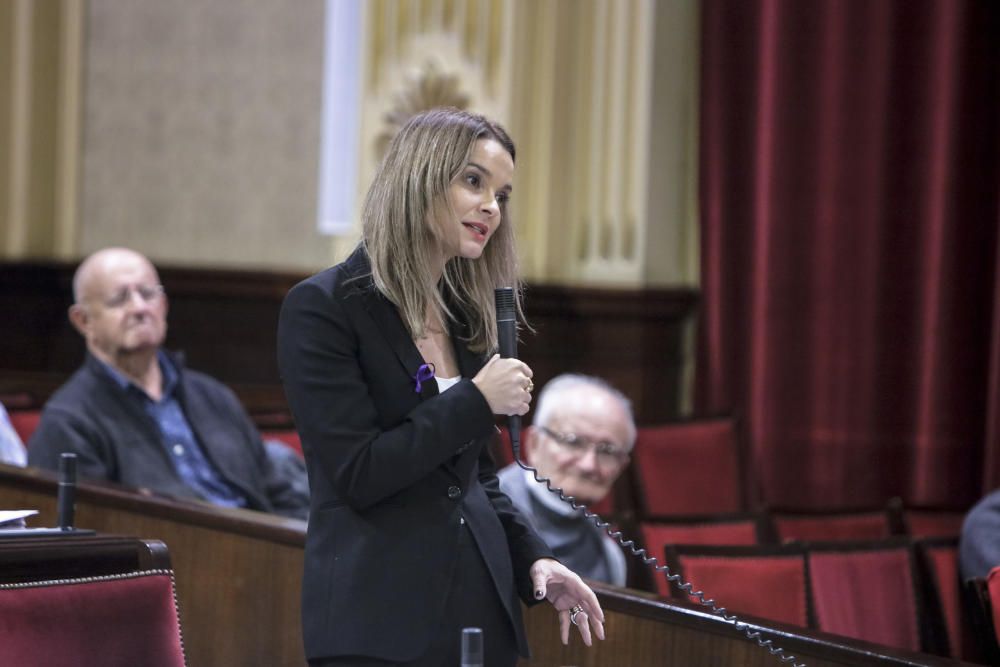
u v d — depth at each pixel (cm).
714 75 1825
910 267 1688
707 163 1830
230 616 1045
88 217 2128
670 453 1562
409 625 639
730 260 1819
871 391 1712
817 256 1742
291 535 1004
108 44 2133
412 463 626
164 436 1386
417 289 655
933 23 1666
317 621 645
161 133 2125
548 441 1200
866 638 1173
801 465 1755
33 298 1992
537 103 1922
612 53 1898
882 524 1445
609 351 1853
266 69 2098
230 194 2105
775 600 1077
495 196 668
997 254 1617
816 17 1736
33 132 2083
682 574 1071
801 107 1748
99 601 696
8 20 2062
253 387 1764
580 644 891
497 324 680
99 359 1377
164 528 1093
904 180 1691
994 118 1639
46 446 1320
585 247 1927
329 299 654
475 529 668
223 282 1950
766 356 1772
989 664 1016
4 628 662
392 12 1942
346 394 641
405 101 1927
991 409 1593
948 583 1247
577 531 1196
